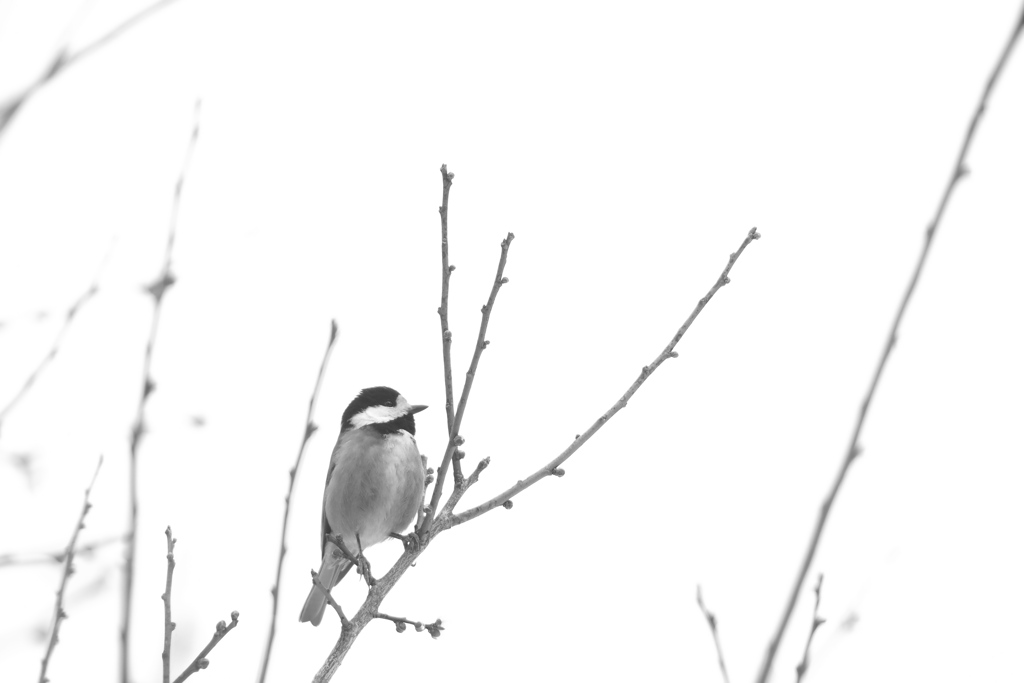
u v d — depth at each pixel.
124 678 5.79
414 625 8.01
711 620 5.80
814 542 4.55
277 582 6.04
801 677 5.12
